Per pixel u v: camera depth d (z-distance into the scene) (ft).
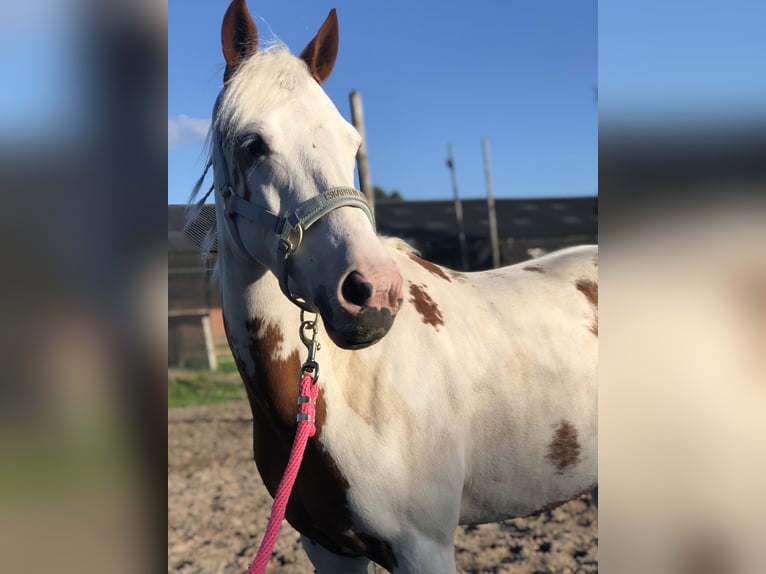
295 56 5.50
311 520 5.79
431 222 62.75
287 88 5.19
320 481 5.49
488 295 6.88
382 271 4.43
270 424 5.72
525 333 6.58
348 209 4.78
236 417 24.04
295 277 4.84
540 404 6.39
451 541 5.70
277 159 4.96
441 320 6.20
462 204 69.00
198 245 6.58
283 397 5.51
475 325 6.40
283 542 11.97
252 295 5.46
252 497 14.60
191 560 11.19
